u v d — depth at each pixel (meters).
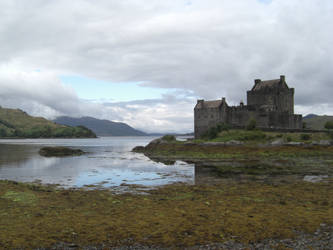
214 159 64.44
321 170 44.28
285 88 107.19
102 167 52.00
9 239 16.06
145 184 34.31
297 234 16.73
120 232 17.11
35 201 24.12
